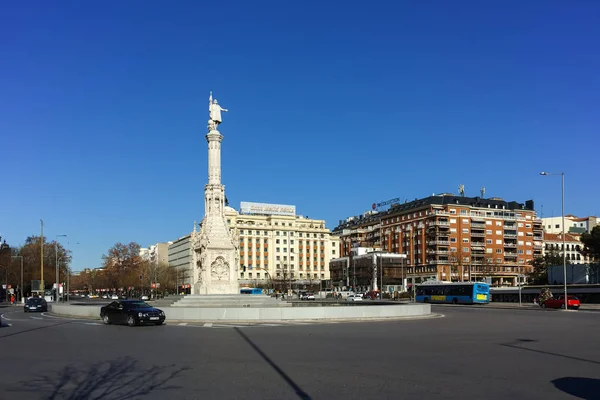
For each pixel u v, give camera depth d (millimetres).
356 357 17969
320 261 193375
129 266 127438
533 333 27484
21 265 108750
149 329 31016
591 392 12133
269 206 196875
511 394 11922
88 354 19109
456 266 143250
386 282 146500
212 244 47656
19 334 28031
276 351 19656
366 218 190250
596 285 73250
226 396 11797
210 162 49750
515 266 151125
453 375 14359
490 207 153125
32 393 12250
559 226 183375
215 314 37188
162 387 12805
